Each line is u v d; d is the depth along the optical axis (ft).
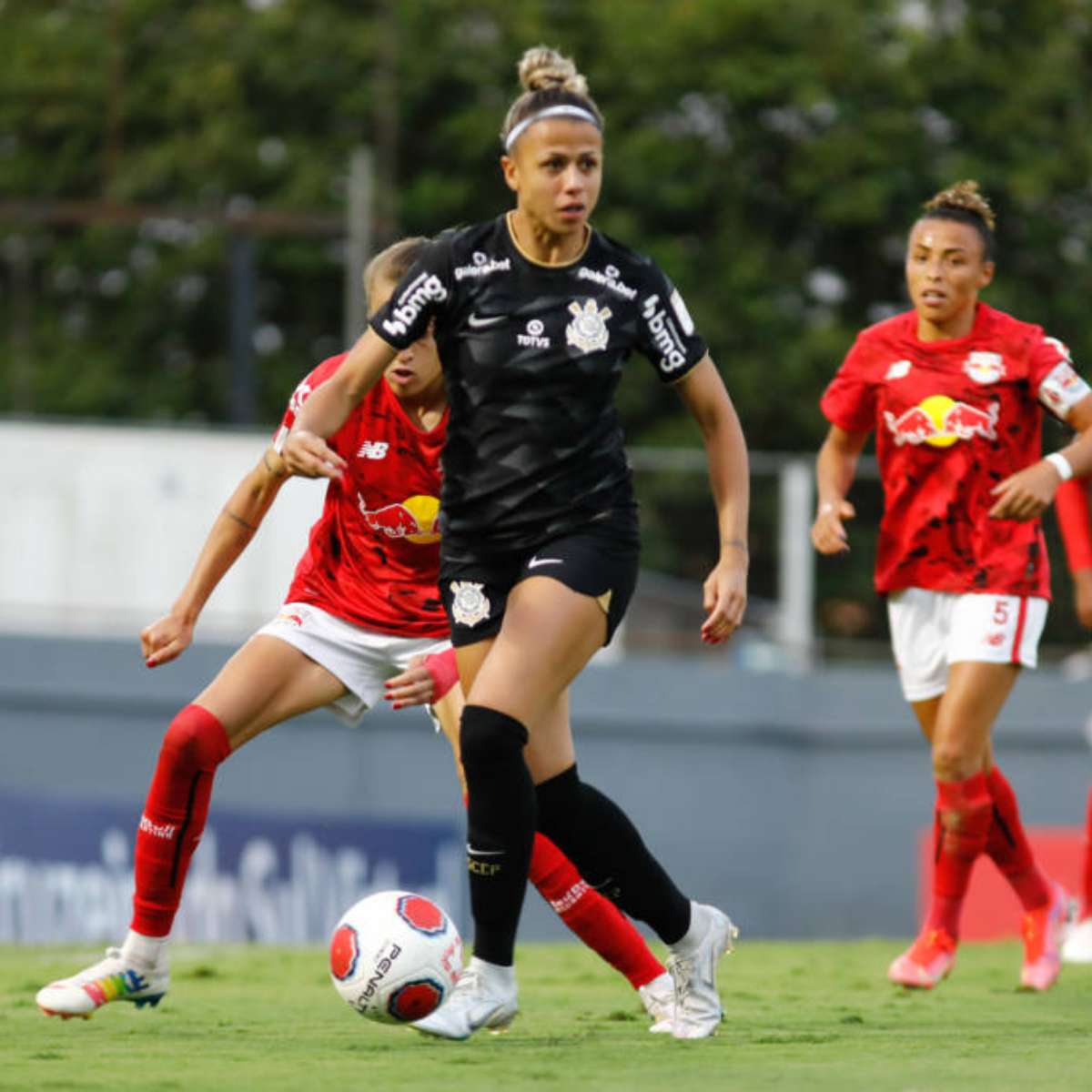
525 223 57.72
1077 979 88.07
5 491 213.87
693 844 183.73
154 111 402.72
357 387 58.80
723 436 60.18
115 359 393.70
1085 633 184.44
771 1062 54.65
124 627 197.47
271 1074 51.75
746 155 365.81
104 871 157.38
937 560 81.82
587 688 183.01
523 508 58.29
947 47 370.94
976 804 81.10
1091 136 372.58
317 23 386.52
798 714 185.37
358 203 327.47
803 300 361.92
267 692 63.93
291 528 206.08
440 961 59.11
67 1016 63.00
